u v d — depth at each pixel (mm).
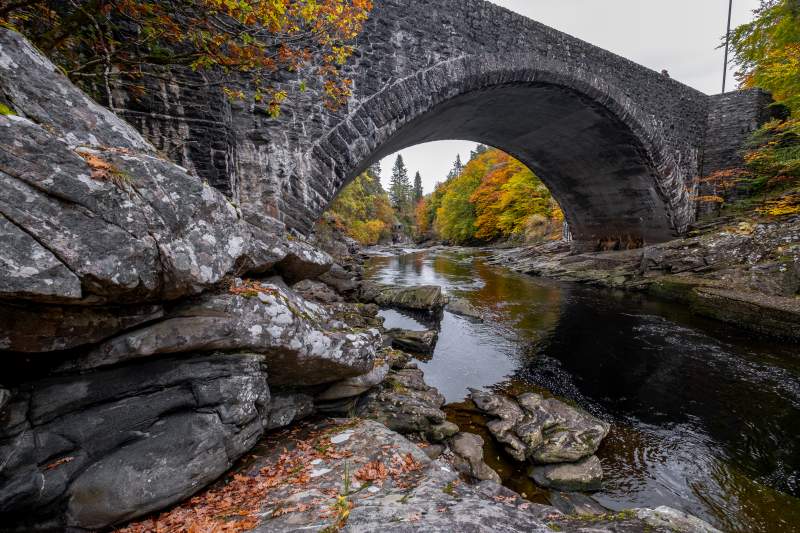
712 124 17016
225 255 3094
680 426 5656
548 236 31969
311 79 8031
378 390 5438
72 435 2402
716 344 9172
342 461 3141
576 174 19156
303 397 4219
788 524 3766
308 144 8109
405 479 2846
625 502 4090
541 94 12531
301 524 2014
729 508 4004
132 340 2646
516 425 5234
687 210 17016
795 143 14508
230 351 3189
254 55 5398
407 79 9008
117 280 2225
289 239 4770
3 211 1852
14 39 2441
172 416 2807
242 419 3137
